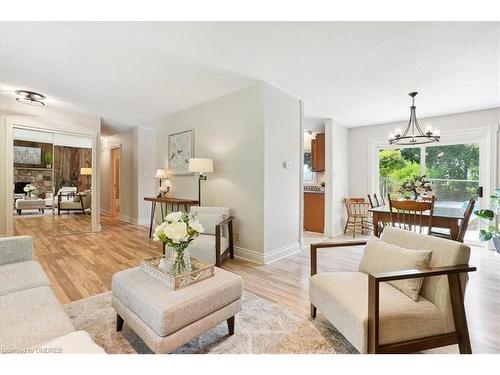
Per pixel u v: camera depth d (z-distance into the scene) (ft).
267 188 10.47
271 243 10.72
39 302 4.29
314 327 5.83
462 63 8.27
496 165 12.73
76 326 5.74
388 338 4.18
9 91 11.73
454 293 4.58
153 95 12.01
